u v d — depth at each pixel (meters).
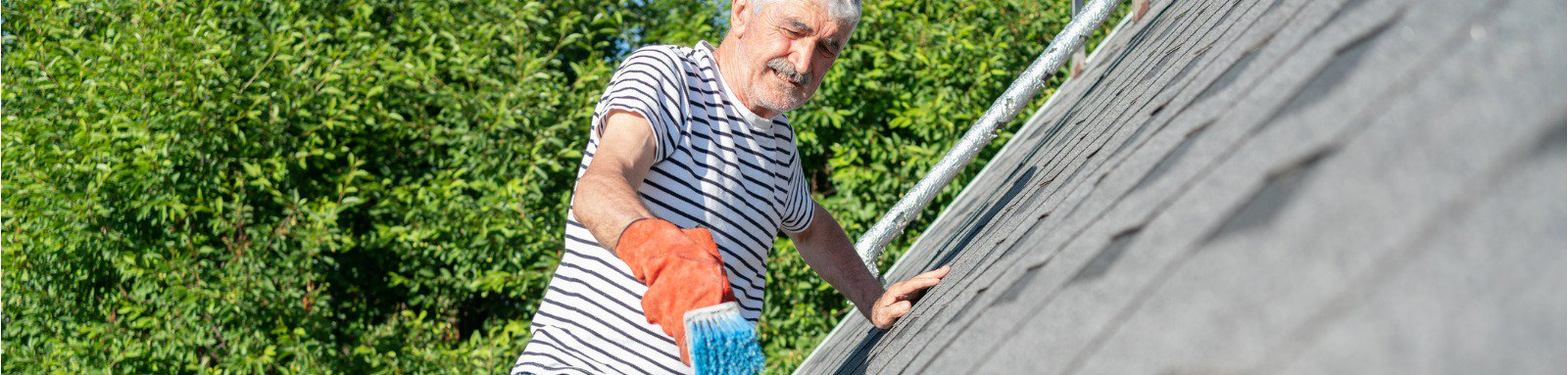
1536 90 0.50
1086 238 0.87
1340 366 0.42
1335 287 0.47
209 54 6.47
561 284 1.71
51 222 6.43
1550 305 0.39
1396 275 0.45
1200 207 0.66
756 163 1.82
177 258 6.67
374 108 7.20
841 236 2.14
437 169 7.73
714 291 1.16
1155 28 3.29
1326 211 0.53
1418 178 0.50
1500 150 0.48
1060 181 1.61
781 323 7.41
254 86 6.84
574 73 8.34
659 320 1.20
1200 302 0.55
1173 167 0.81
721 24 7.62
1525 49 0.54
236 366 6.64
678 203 1.66
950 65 7.38
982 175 4.40
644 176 1.58
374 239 7.40
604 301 1.64
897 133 7.85
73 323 6.93
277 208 7.33
